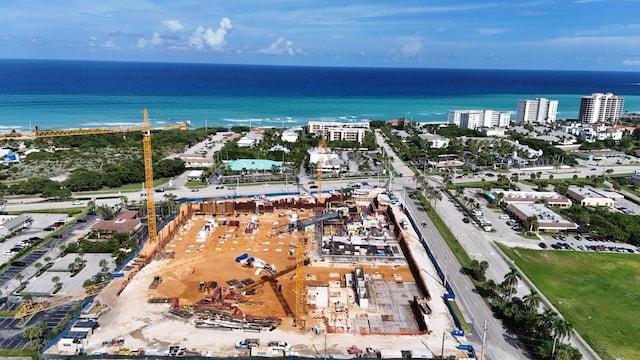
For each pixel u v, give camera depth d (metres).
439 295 159.62
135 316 142.62
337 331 136.88
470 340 133.75
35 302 149.12
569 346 121.94
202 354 123.81
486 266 169.75
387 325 143.00
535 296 141.62
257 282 168.12
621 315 150.12
